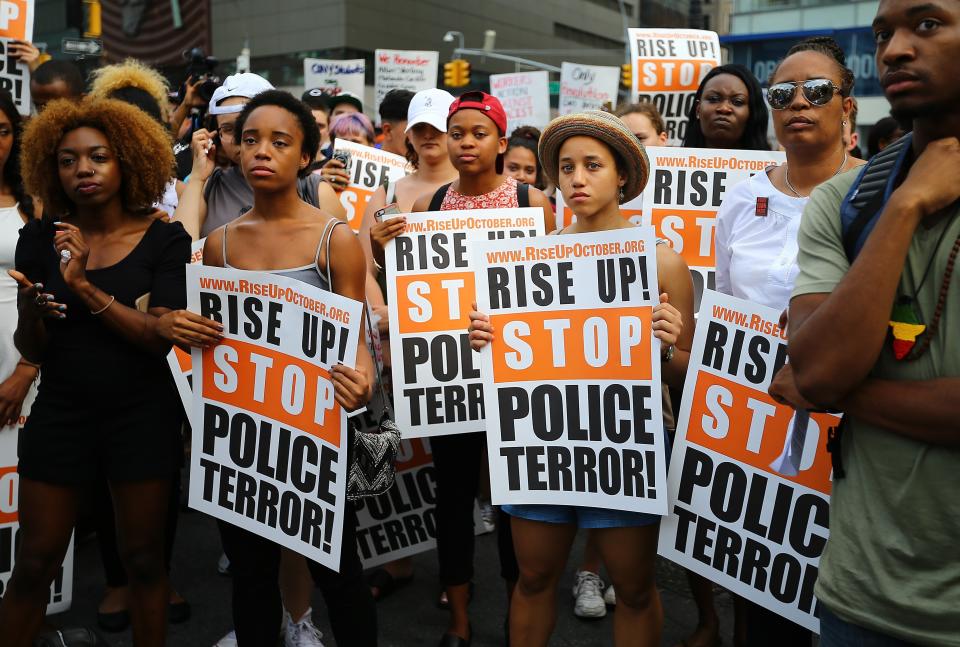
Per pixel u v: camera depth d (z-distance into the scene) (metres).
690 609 4.07
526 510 2.92
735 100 4.16
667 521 2.84
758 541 2.73
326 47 46.38
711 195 4.12
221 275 2.97
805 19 32.44
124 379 2.99
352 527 3.00
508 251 2.91
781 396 2.12
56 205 3.15
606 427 2.79
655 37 6.22
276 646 3.11
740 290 3.25
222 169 4.37
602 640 3.80
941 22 1.68
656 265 2.78
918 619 1.75
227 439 3.02
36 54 4.74
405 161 5.75
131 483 3.00
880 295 1.71
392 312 3.66
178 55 34.75
